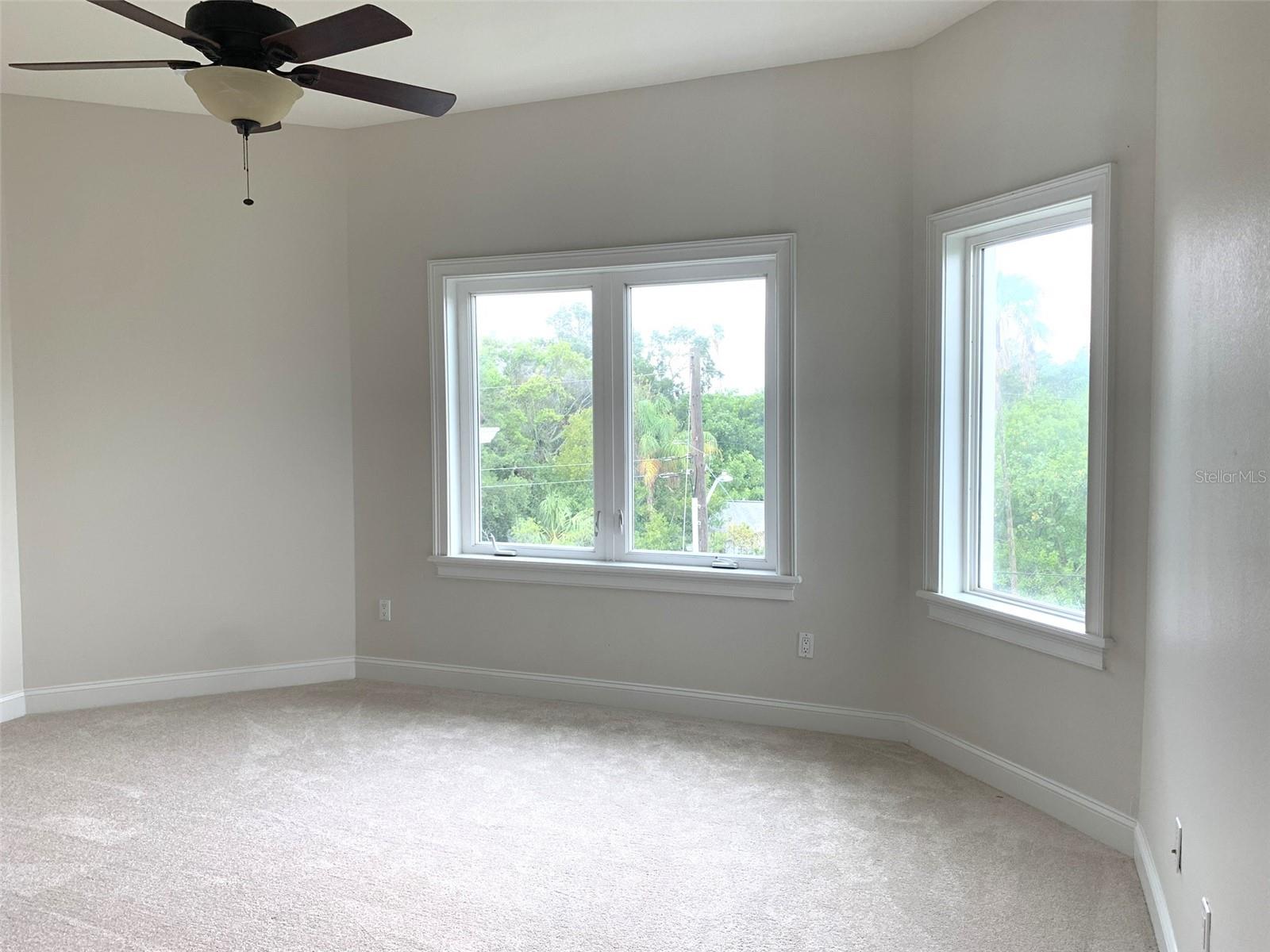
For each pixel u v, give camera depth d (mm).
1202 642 1787
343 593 4488
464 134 4148
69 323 4016
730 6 3059
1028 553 3025
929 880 2465
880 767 3281
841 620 3613
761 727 3738
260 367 4297
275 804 2975
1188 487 1943
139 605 4164
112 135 4047
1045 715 2871
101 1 1925
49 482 4012
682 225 3783
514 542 4301
